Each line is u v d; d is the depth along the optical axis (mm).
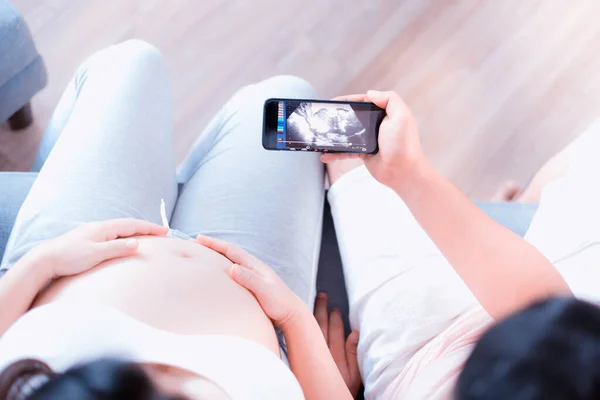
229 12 1688
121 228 719
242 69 1642
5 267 771
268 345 652
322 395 685
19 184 956
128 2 1662
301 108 830
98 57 1056
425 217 769
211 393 472
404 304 897
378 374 881
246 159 1026
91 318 491
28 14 1611
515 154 1601
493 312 671
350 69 1666
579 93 1665
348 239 1040
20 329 488
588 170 919
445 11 1738
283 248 974
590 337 337
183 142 1562
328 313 1118
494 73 1679
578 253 837
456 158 1590
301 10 1707
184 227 988
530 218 1125
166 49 1636
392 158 808
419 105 1636
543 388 319
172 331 579
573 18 1739
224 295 662
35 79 1357
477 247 709
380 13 1724
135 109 967
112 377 359
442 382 722
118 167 893
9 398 426
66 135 914
